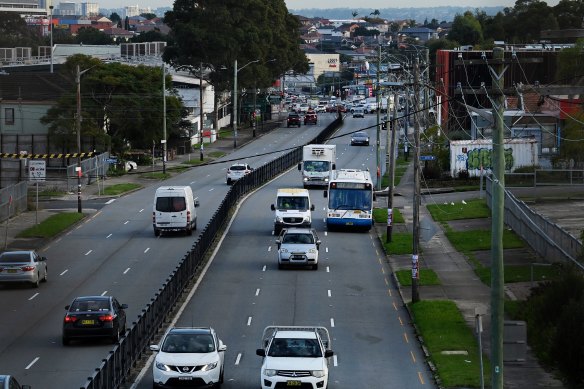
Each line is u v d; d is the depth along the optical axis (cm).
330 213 9131
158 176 13200
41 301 6241
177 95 15525
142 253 7988
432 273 7219
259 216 9906
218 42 18488
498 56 3606
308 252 7331
